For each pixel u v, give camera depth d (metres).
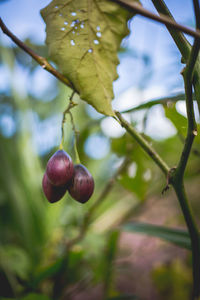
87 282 0.91
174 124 0.67
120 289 1.05
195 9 0.48
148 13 0.46
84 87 0.56
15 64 1.20
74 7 0.57
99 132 0.99
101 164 1.27
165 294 0.98
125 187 0.88
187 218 0.59
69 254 0.80
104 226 1.10
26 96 1.19
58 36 0.57
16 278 0.91
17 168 1.08
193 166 0.91
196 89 0.54
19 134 1.11
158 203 1.44
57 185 0.57
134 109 0.69
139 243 1.24
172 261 1.04
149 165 0.90
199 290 0.62
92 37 0.57
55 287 0.81
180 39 0.54
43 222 1.04
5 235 1.09
